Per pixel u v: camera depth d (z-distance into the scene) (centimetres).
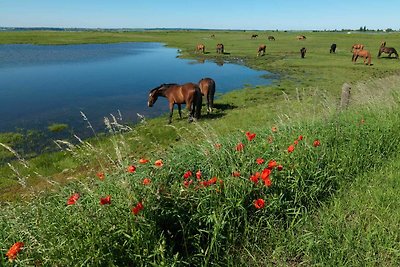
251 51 6181
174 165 483
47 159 1279
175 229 384
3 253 337
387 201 479
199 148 586
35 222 374
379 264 367
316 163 527
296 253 395
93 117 1995
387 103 917
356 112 905
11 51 6656
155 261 321
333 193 512
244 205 430
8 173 1168
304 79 3194
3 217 417
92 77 3581
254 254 394
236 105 2158
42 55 5947
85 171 1041
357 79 3034
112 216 344
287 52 5828
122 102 2408
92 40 10212
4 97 2538
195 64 4656
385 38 9444
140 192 366
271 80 3209
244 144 590
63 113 2089
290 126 707
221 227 380
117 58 5603
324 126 700
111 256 321
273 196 449
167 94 1722
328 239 394
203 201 396
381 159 631
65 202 433
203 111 1973
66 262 316
